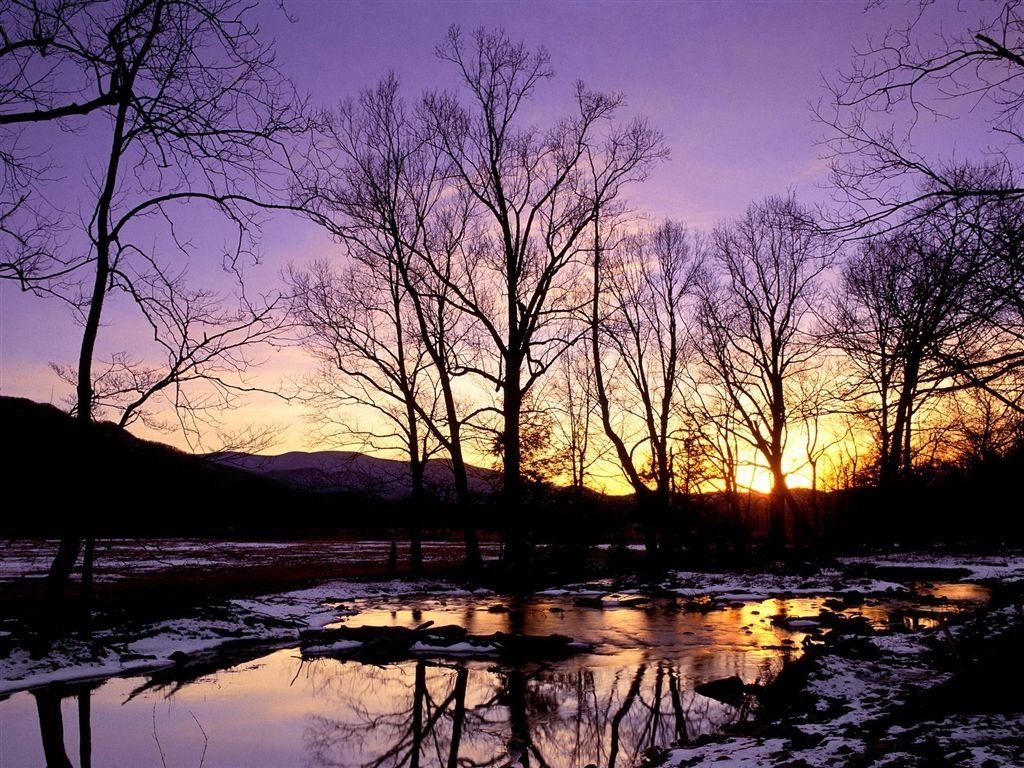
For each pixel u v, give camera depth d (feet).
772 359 134.82
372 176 106.52
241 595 80.48
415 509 111.86
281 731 33.83
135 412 52.60
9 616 57.41
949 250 26.99
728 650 53.88
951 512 99.60
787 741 26.58
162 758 29.60
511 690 41.83
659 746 30.99
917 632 53.72
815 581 100.17
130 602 67.05
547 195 110.93
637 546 200.44
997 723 24.58
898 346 27.35
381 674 46.39
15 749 30.50
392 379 108.27
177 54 39.47
